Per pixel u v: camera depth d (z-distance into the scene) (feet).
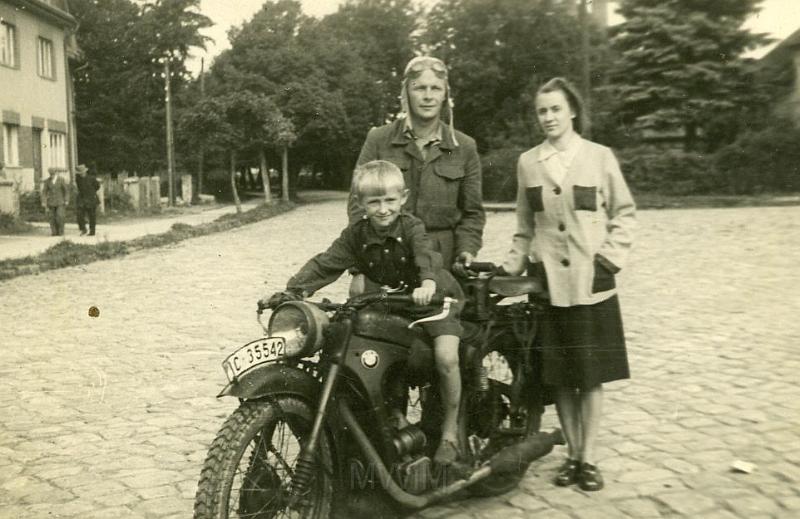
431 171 12.17
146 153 125.49
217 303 29.14
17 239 56.85
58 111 95.35
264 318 26.20
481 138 68.44
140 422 15.53
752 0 49.32
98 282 35.12
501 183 71.61
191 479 12.57
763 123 54.85
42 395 17.51
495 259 38.29
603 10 50.47
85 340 23.20
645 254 36.86
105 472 12.89
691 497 11.21
